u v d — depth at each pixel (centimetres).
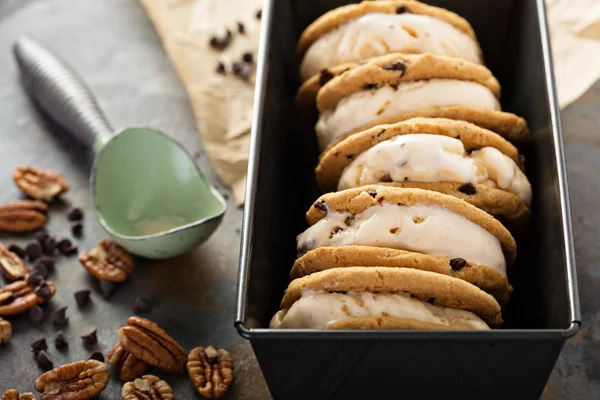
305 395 55
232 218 68
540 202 58
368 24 63
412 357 52
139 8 81
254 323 54
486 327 54
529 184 59
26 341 63
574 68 71
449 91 60
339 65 63
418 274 53
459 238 55
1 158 72
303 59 65
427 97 60
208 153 71
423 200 55
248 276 54
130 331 61
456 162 57
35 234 68
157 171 67
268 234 58
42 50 75
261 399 60
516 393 54
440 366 53
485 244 56
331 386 54
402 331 51
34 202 69
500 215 58
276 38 63
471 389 54
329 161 59
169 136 70
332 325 53
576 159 68
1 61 78
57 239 68
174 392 61
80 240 68
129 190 67
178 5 78
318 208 56
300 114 65
